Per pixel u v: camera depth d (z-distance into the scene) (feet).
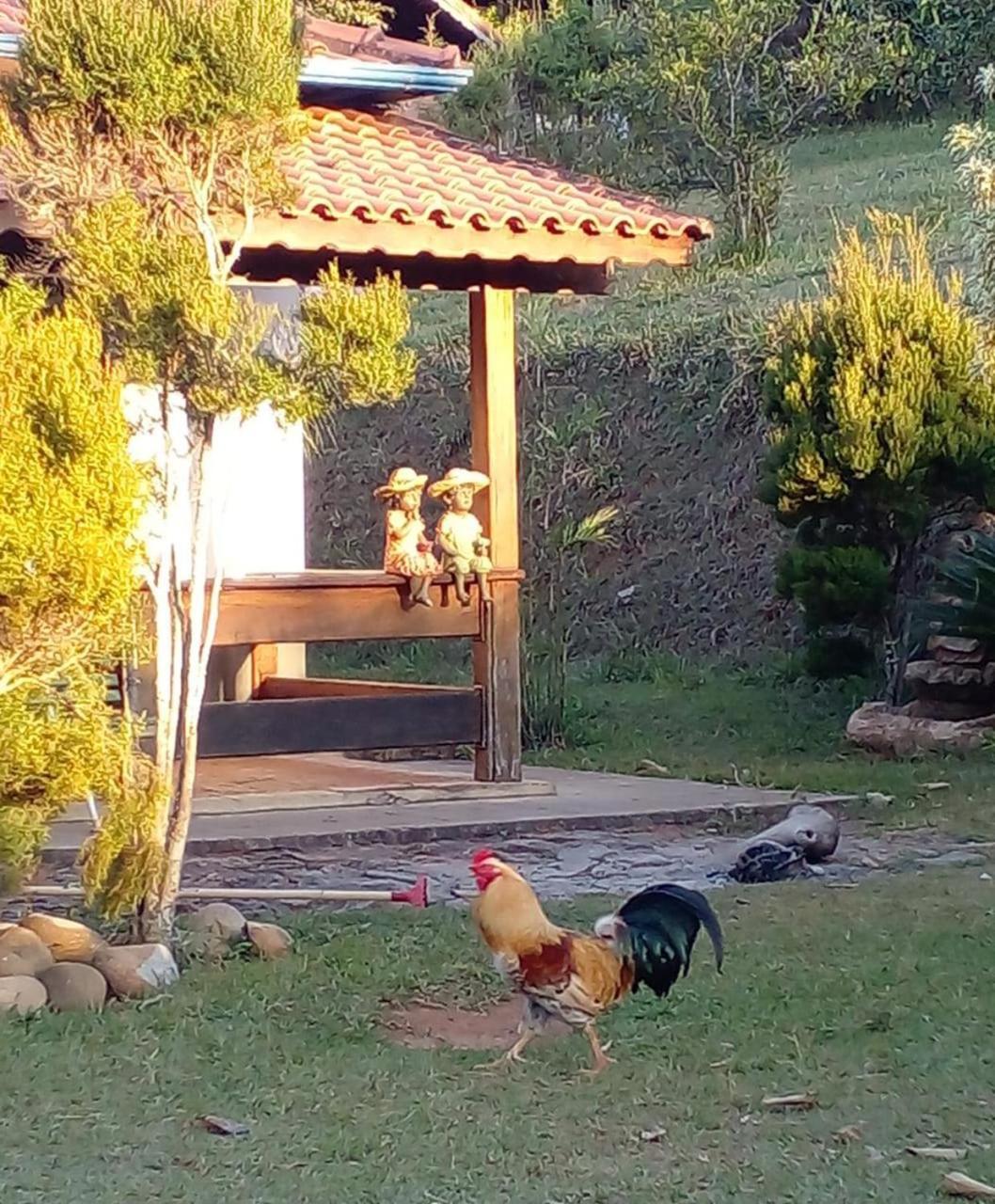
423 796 39.96
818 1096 20.22
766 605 63.00
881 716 49.03
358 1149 18.45
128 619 24.09
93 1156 18.24
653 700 57.98
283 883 31.68
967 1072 21.09
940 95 101.35
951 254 69.56
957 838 36.60
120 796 25.32
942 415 48.34
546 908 29.30
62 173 24.59
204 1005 23.53
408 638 40.42
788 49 93.45
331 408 26.21
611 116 83.66
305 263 38.34
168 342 24.35
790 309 54.03
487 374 41.09
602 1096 20.25
